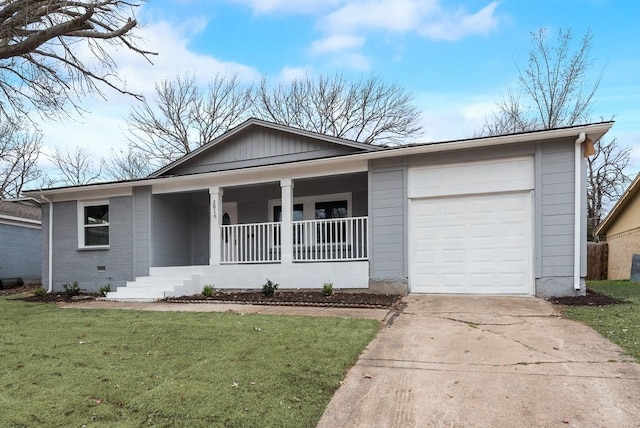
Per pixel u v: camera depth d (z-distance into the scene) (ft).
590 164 81.05
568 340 16.43
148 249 38.37
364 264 31.32
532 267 27.66
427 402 11.21
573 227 26.61
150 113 85.76
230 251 36.91
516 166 28.27
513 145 28.07
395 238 30.68
